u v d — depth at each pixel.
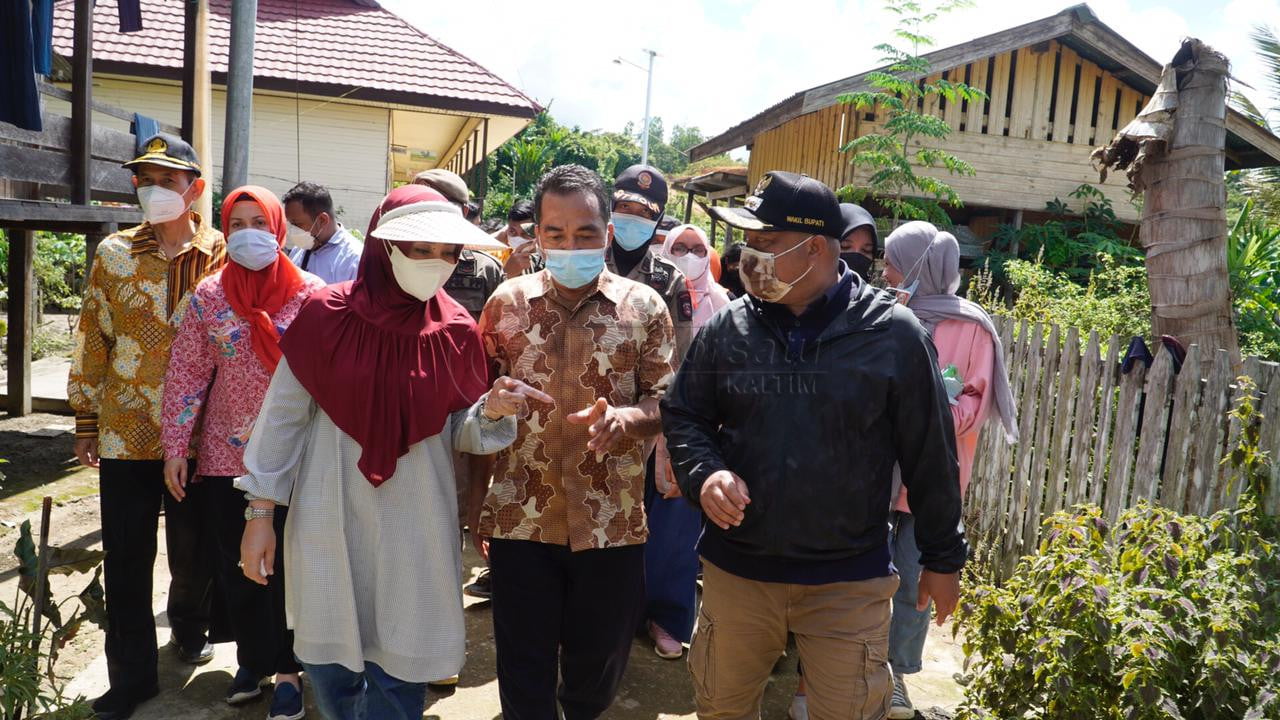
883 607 2.39
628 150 44.06
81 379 3.38
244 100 7.16
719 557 2.47
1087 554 2.87
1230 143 11.72
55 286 11.94
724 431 2.48
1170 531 2.99
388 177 15.41
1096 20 11.74
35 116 5.38
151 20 14.70
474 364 2.71
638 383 2.95
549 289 2.87
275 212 3.23
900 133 11.79
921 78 12.27
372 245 2.55
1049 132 12.89
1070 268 11.66
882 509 2.38
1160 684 2.53
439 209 2.50
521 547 2.82
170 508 3.48
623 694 3.65
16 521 5.41
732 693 2.52
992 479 5.16
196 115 7.61
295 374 2.49
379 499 2.52
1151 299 5.16
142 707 3.38
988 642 2.92
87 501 5.85
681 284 3.92
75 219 6.00
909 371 2.29
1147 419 4.18
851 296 2.37
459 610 2.63
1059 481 4.69
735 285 5.32
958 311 3.51
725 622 2.46
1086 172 12.98
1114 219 12.61
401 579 2.53
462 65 15.48
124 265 3.29
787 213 2.30
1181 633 2.60
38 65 5.82
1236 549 3.02
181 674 3.63
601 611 2.85
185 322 3.19
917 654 3.49
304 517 2.51
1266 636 2.62
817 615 2.37
